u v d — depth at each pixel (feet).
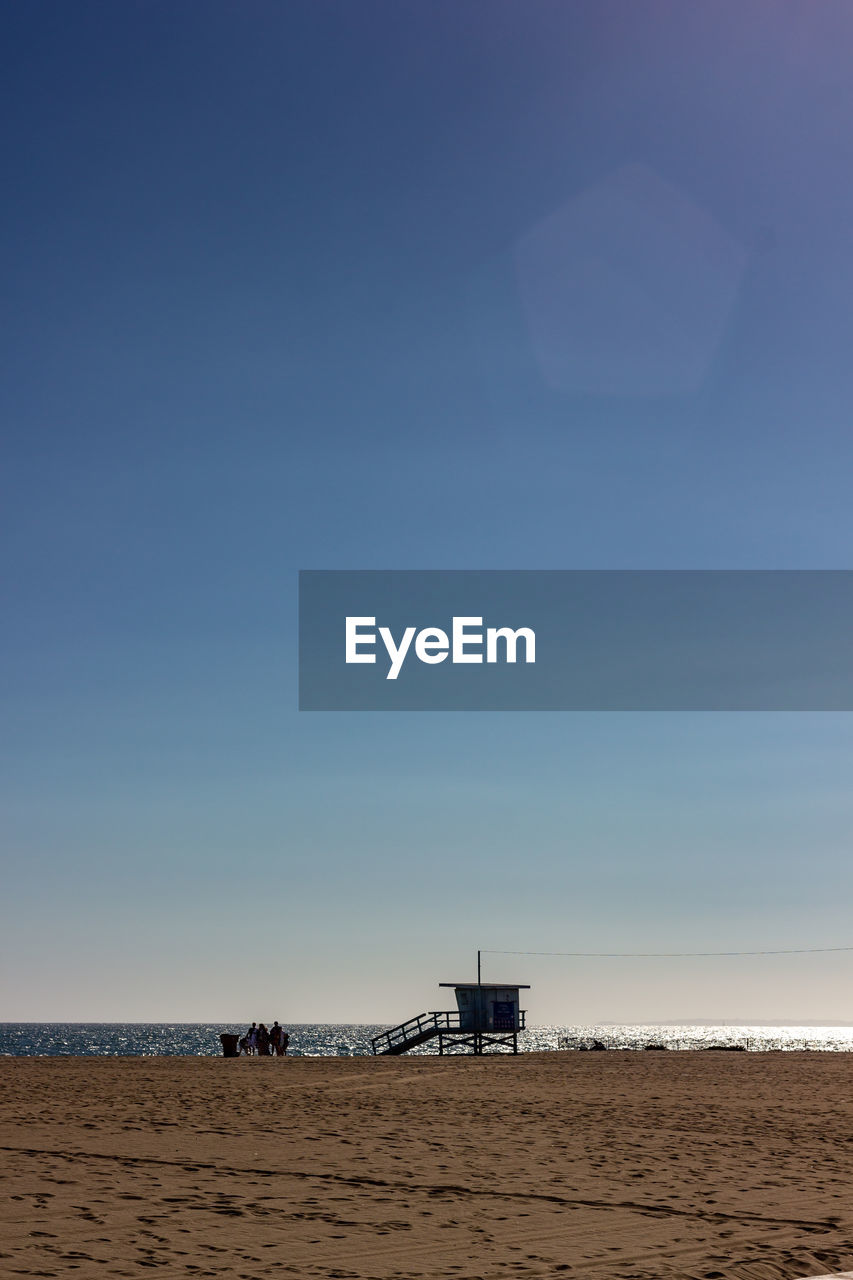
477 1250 29.71
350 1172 43.14
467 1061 138.72
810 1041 555.28
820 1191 40.14
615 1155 49.65
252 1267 27.04
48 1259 27.22
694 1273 27.35
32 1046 496.64
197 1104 72.08
